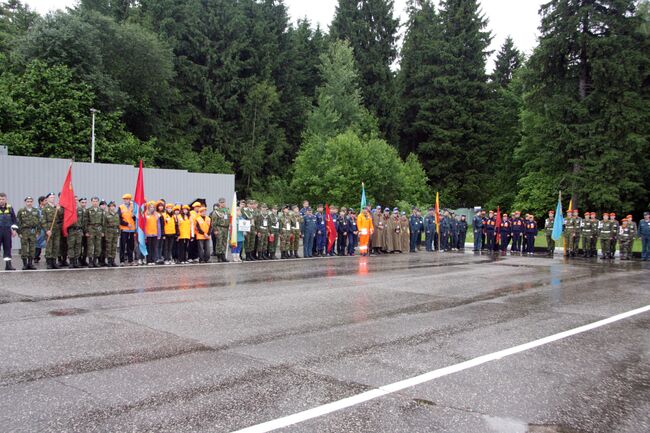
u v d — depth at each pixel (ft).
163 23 146.82
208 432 13.69
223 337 23.24
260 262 56.44
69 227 45.65
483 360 20.86
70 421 14.20
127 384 17.11
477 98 183.42
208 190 74.38
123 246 50.60
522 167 170.30
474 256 72.79
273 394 16.53
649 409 16.21
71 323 25.02
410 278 45.44
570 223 77.97
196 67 147.84
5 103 97.25
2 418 14.32
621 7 113.50
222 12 153.69
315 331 24.84
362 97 166.61
